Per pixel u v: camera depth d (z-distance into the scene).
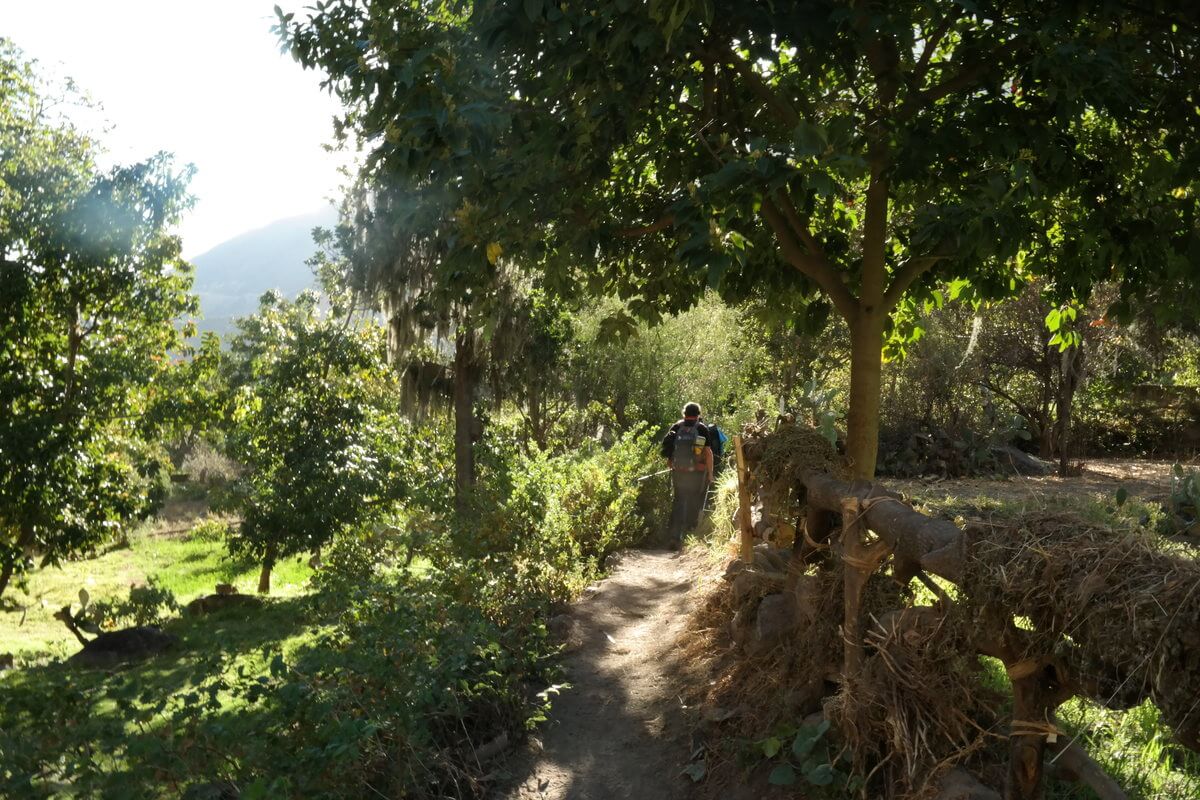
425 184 5.71
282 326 17.05
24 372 14.75
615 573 9.38
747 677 5.18
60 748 4.31
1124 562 2.58
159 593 10.00
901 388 19.88
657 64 5.18
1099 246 5.90
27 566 14.29
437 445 17.12
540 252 5.52
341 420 15.86
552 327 16.56
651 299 6.69
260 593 15.70
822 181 4.12
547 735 5.24
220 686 4.57
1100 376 24.58
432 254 12.04
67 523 14.51
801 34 4.76
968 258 6.34
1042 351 19.86
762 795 4.14
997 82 5.31
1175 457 23.89
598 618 7.49
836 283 5.83
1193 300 5.93
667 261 6.32
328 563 9.15
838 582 4.48
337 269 14.36
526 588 7.23
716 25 5.18
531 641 6.21
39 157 15.41
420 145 5.00
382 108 5.40
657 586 8.73
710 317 19.73
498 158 5.29
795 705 4.50
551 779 4.71
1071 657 2.76
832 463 4.91
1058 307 6.88
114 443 17.06
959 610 3.30
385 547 8.97
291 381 15.76
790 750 4.27
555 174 5.25
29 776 3.95
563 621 7.16
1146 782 3.71
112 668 8.34
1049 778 3.59
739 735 4.68
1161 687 2.30
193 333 18.52
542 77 5.37
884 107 5.33
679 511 11.65
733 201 4.36
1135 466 21.50
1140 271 5.88
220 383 20.06
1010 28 5.25
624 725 5.34
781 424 5.30
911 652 3.73
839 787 3.84
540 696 5.66
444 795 4.37
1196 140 5.28
